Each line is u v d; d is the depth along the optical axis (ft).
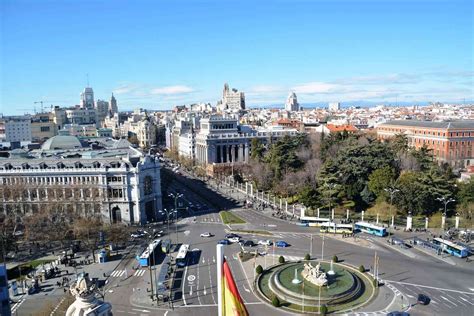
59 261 431.84
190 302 336.29
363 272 385.50
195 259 431.84
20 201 570.87
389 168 607.78
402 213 568.41
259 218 594.65
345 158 650.02
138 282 378.53
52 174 576.20
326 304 322.75
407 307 319.06
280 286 347.77
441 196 545.44
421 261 416.67
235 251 455.63
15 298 347.15
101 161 575.79
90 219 504.84
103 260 430.61
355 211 596.29
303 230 532.73
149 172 596.70
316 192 603.67
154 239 500.33
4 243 446.60
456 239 479.00
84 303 127.13
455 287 355.56
